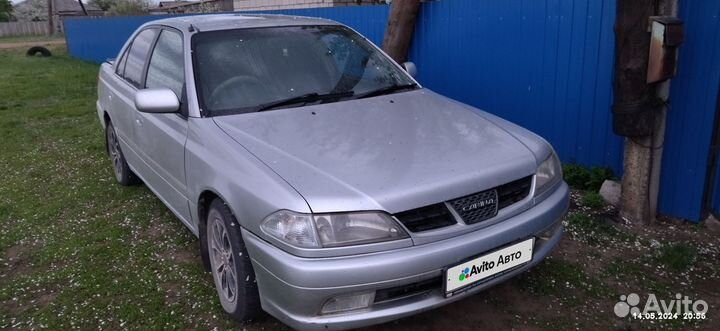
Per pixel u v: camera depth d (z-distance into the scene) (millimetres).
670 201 4070
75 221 4410
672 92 3873
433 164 2633
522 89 5211
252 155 2723
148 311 3117
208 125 3096
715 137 3777
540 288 3242
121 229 4211
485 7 5355
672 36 3385
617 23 3600
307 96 3436
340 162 2623
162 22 4270
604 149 4668
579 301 3125
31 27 41750
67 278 3516
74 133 7367
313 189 2410
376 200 2365
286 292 2389
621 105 3715
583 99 4730
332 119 3148
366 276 2314
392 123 3121
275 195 2430
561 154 5023
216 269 3080
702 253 3625
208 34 3650
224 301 3021
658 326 2910
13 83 12492
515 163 2754
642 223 4012
